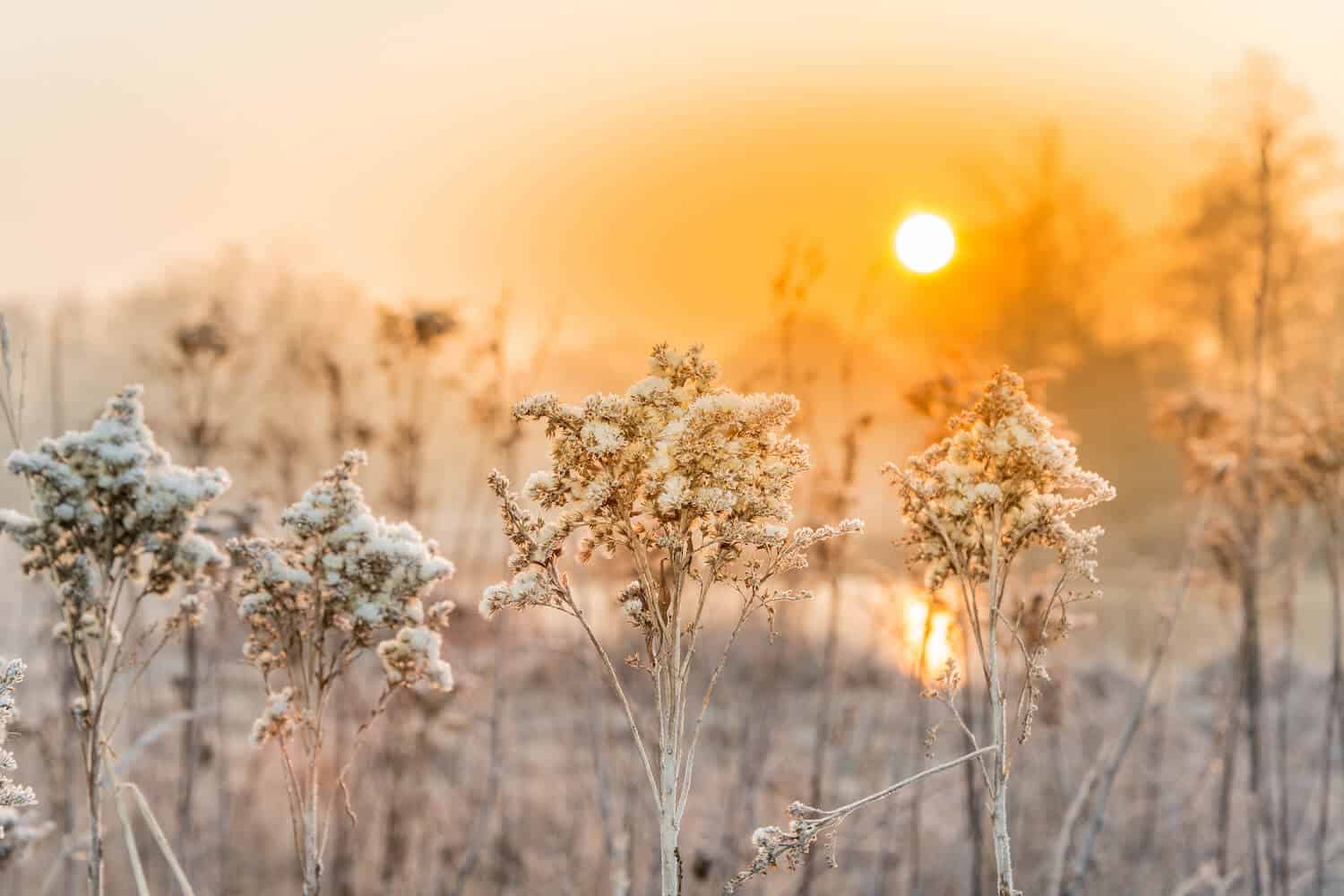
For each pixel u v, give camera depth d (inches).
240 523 193.6
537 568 123.1
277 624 140.3
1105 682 390.9
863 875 287.4
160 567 139.3
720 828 290.4
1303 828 327.3
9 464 132.0
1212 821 327.6
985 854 272.8
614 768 321.4
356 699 292.4
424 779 305.9
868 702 328.5
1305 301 812.0
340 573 139.2
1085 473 130.9
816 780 258.2
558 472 122.2
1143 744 362.6
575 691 331.6
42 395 255.1
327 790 310.2
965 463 136.2
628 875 255.1
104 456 133.2
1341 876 297.3
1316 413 274.7
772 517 122.3
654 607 119.6
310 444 290.0
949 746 437.7
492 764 272.5
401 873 285.1
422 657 139.9
